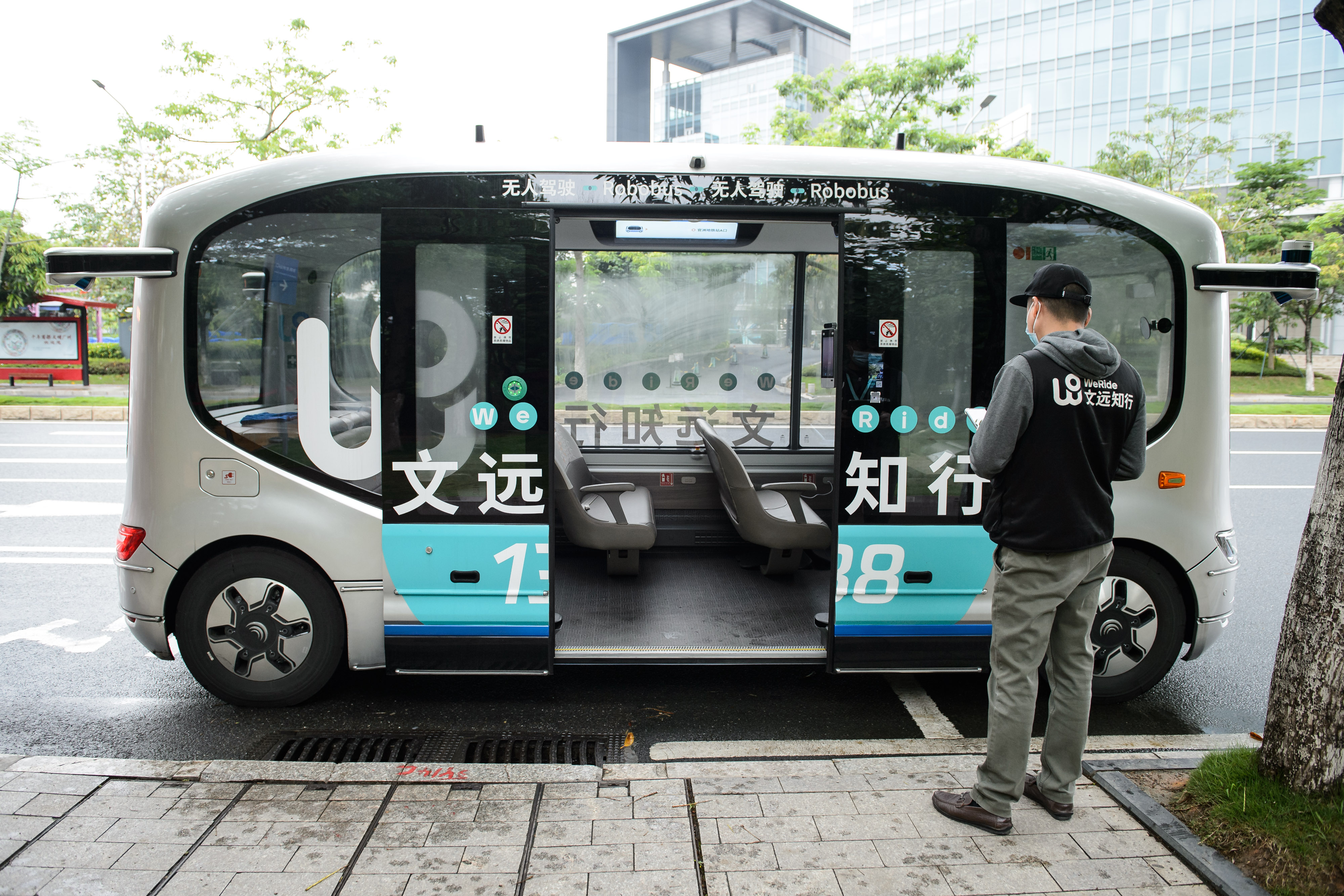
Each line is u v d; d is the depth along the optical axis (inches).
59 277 135.0
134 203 834.8
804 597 182.9
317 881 93.9
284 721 145.7
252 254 140.6
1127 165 1023.0
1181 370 147.5
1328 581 97.8
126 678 164.1
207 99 589.9
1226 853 98.0
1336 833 94.4
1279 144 1037.2
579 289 218.7
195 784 114.5
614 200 141.7
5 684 161.2
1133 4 1759.4
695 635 159.2
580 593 183.2
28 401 673.6
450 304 141.3
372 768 119.2
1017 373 100.6
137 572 142.7
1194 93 1715.1
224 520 141.8
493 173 141.0
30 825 104.2
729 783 115.9
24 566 239.6
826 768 121.8
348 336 142.3
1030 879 95.3
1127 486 147.6
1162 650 151.6
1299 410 711.7
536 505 143.3
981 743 137.4
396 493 142.3
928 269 145.3
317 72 600.7
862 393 145.2
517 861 97.7
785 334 221.6
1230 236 1003.3
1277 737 103.0
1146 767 118.9
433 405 141.7
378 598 144.3
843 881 94.5
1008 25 1913.1
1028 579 102.3
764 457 222.2
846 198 143.9
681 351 221.1
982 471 102.2
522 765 120.6
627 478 219.0
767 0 3309.5
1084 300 104.8
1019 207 146.1
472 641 145.0
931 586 147.8
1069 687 106.8
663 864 97.3
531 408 142.4
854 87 681.6
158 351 140.0
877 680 168.2
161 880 94.0
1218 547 149.2
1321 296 963.3
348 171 140.7
